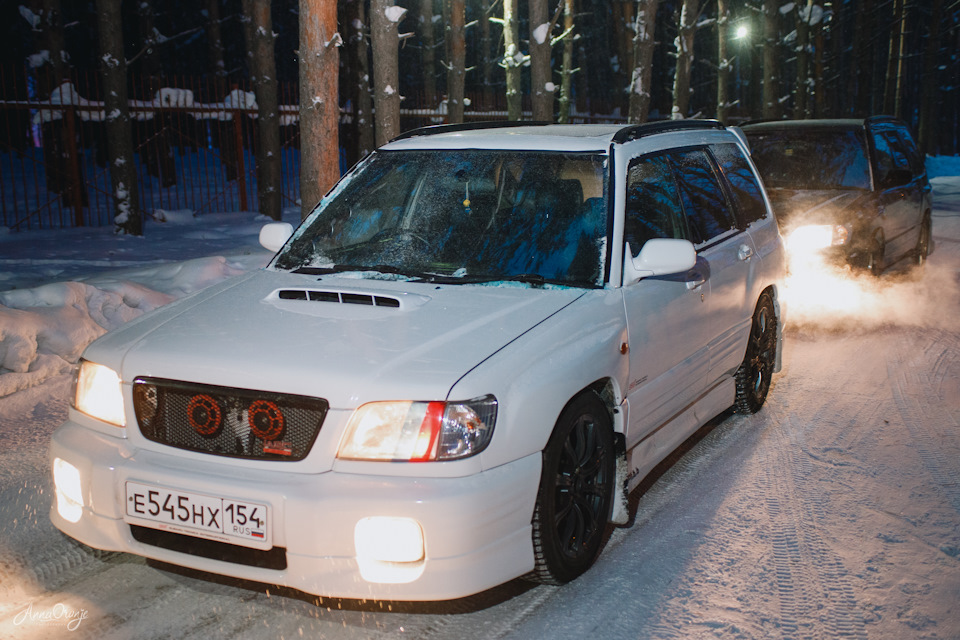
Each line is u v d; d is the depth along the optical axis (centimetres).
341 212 417
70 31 3073
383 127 1029
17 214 1430
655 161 429
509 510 284
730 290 466
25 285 829
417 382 278
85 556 342
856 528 377
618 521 356
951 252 1201
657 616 304
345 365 285
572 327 326
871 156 861
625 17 2647
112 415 303
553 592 321
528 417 290
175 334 316
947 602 314
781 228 771
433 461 272
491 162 407
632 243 382
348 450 275
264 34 1477
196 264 780
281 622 297
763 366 542
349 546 268
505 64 1728
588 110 2556
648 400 379
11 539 354
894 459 462
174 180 1983
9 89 2578
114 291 661
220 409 285
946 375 627
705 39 3981
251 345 301
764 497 411
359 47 1736
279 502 269
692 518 387
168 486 281
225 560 282
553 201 384
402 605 310
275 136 1519
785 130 913
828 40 3284
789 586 326
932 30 3447
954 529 376
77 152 1383
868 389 593
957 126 5359
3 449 452
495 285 355
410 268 373
